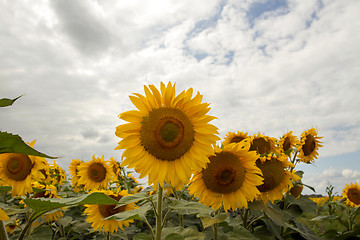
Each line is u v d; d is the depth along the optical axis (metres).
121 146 3.57
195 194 4.56
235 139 7.36
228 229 5.33
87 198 2.24
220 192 4.49
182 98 3.65
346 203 8.73
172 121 3.60
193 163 3.66
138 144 3.64
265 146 6.92
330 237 6.67
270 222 5.51
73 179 9.80
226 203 4.52
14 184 4.93
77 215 7.43
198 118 3.75
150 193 6.48
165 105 3.70
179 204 3.63
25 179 4.97
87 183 8.29
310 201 6.41
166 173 3.59
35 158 5.02
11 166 4.88
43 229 4.94
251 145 6.91
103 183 8.30
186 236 3.82
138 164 3.57
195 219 6.85
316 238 5.89
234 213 6.82
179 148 3.63
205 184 4.52
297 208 6.51
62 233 6.57
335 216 7.39
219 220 3.95
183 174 3.60
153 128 3.57
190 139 3.69
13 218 5.05
